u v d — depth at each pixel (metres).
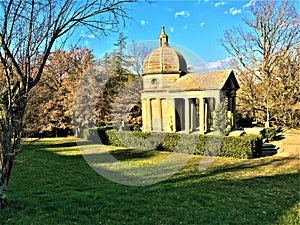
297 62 22.03
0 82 5.13
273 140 18.02
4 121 4.88
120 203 5.67
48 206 5.30
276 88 22.20
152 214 5.07
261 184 7.80
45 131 23.02
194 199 6.12
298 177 8.79
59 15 5.06
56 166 10.78
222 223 4.69
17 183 7.80
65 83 21.98
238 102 25.44
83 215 4.90
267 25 24.27
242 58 25.95
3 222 4.40
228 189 7.14
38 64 5.22
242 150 12.64
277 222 4.80
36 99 9.67
